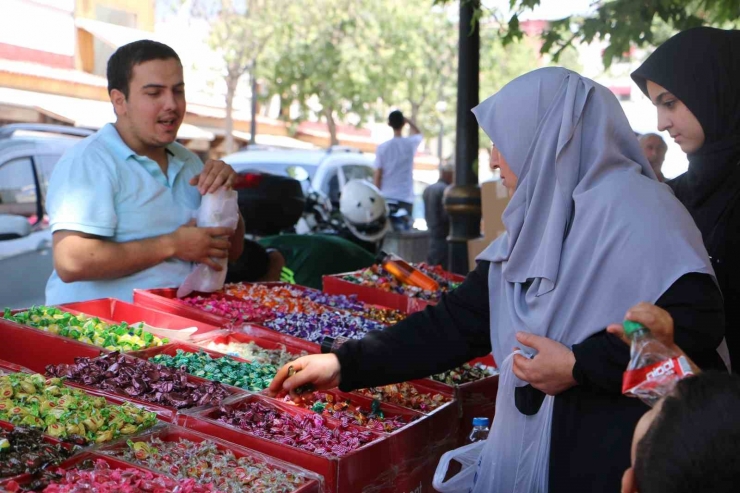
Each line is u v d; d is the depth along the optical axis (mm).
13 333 2746
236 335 3166
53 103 11406
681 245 1819
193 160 3506
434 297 4152
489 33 18562
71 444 1908
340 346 2357
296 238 5180
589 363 1814
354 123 25906
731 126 2457
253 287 3863
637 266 1826
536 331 1969
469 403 2775
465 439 2760
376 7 19391
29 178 6016
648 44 5574
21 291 5770
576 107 1987
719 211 2480
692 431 1097
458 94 5641
